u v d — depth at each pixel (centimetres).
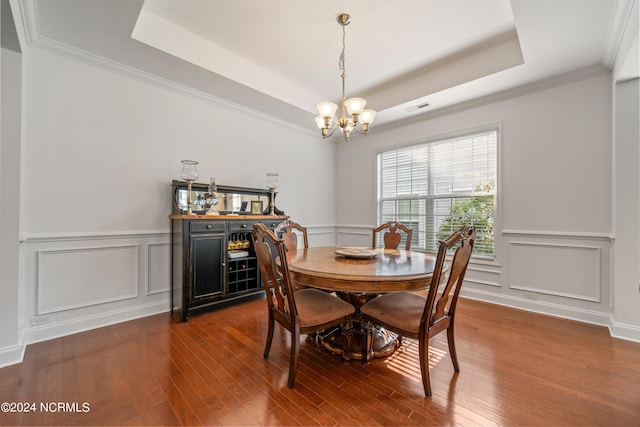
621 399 154
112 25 206
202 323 262
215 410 145
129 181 270
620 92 235
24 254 215
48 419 137
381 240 438
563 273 278
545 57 242
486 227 333
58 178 231
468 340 226
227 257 299
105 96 256
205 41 262
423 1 210
